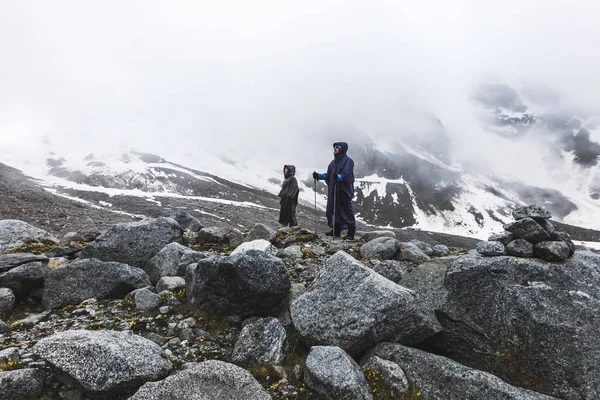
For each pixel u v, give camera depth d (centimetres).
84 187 8869
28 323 616
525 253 651
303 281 805
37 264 759
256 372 502
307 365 485
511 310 567
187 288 714
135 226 948
